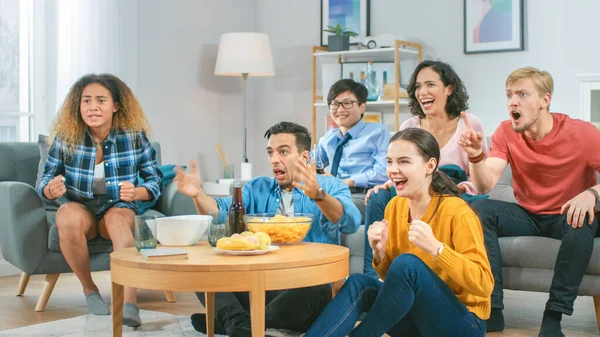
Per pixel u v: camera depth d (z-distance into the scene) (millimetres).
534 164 2998
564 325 3041
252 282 1912
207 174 5797
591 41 4914
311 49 5961
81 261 3184
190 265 1906
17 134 4586
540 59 5078
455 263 1899
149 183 3355
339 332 1979
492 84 5238
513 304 3514
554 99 5039
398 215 2180
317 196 2344
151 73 5297
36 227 3240
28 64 4637
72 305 3504
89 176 3311
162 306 3459
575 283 2705
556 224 2947
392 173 2088
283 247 2236
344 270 2115
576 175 2947
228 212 2518
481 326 2041
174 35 5484
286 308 2604
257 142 6238
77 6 4676
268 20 6164
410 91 3416
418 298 1939
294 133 2531
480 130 3314
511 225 2955
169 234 2311
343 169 4008
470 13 5285
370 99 5406
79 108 3330
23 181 3637
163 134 5402
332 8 5828
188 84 5617
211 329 2625
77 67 4668
